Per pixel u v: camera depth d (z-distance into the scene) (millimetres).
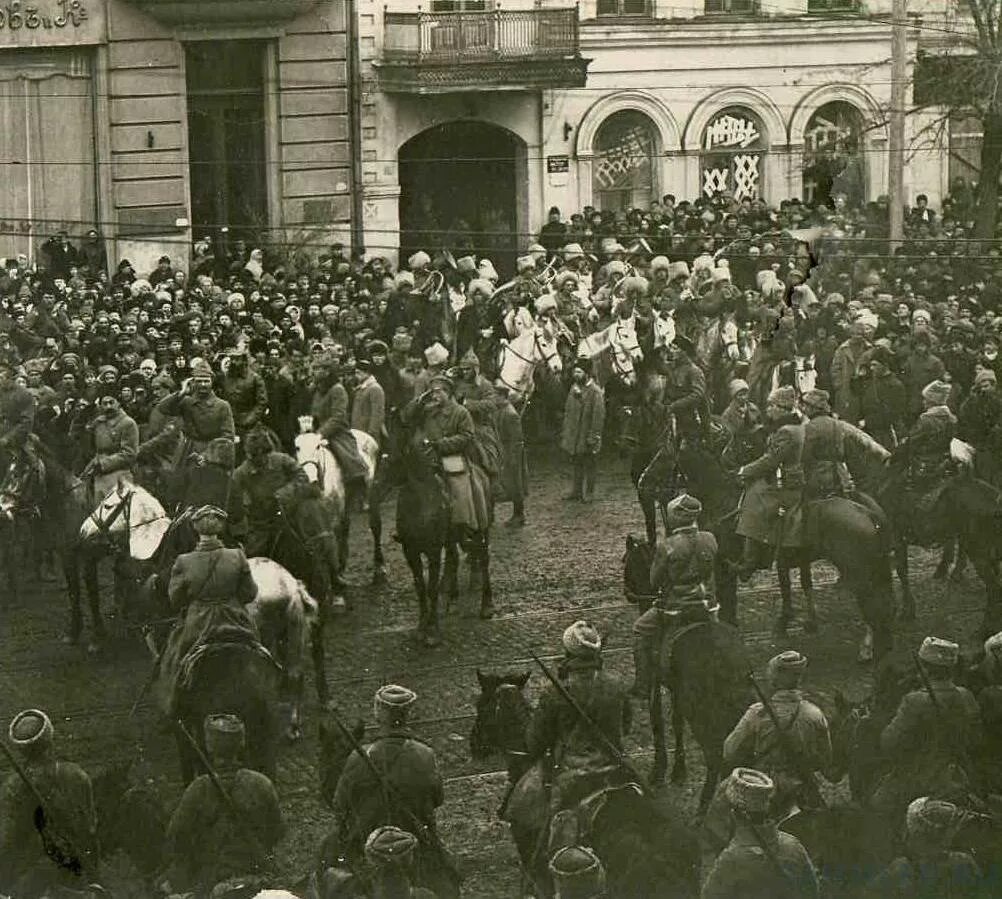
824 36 42438
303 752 17016
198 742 14953
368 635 20609
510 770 13758
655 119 42000
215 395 23094
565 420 26531
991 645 14742
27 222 38719
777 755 13172
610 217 38125
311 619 17484
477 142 41375
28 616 21812
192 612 15438
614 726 12828
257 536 17766
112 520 19906
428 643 20109
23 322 30141
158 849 13102
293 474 17984
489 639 20375
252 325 29828
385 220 40406
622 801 12008
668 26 41531
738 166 42844
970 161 44000
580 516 25781
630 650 19875
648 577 16875
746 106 42500
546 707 12797
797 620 20781
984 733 14062
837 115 43156
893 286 35312
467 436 20516
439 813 15695
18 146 38469
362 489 22062
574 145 41469
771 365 27734
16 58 38188
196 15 38312
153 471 22594
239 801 12445
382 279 34188
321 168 39875
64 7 38000
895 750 13602
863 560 18297
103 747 17391
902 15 36188
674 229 37562
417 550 19922
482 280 31500
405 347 26094
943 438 19781
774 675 13297
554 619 21078
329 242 39875
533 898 13016
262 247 38812
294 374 26609
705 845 13461
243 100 39531
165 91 38781
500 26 39594
